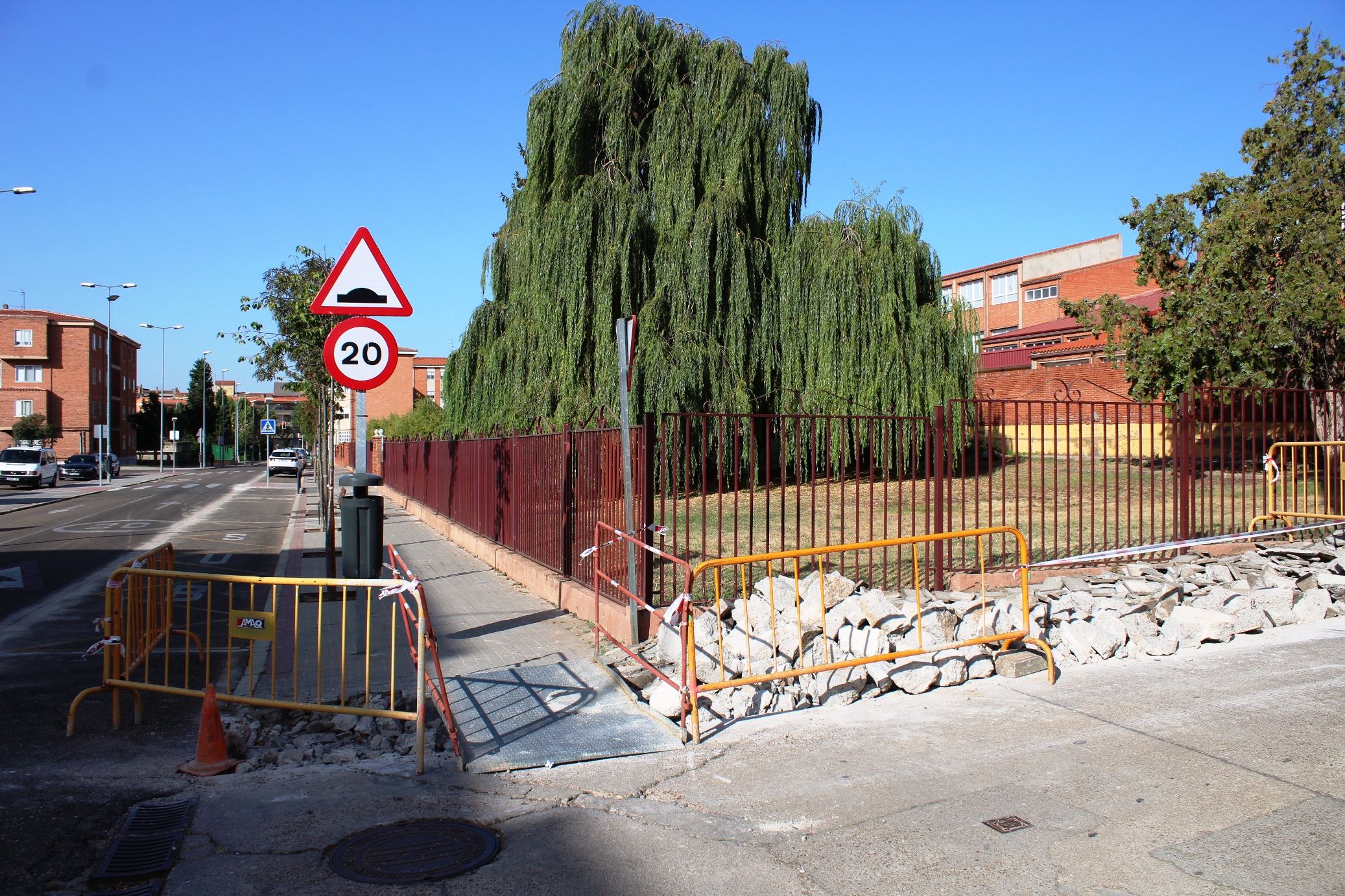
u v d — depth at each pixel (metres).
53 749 5.14
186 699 6.20
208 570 12.87
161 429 61.50
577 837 3.96
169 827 4.08
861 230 17.36
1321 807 4.05
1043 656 6.34
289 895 3.46
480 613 9.02
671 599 7.91
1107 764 4.64
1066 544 9.58
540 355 18.44
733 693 5.67
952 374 17.06
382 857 3.78
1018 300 53.75
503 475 12.66
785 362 17.27
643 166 18.20
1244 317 15.04
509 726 5.48
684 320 16.39
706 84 17.67
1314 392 10.46
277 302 17.97
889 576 8.71
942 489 7.96
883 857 3.71
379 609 9.39
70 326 66.38
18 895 3.47
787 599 6.56
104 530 18.59
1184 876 3.48
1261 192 16.83
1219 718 5.25
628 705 5.88
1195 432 9.37
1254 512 9.72
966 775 4.57
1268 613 7.43
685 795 4.43
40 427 62.06
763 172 17.95
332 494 12.39
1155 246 18.11
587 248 16.67
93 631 8.54
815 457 7.39
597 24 17.88
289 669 6.97
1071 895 3.38
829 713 5.64
